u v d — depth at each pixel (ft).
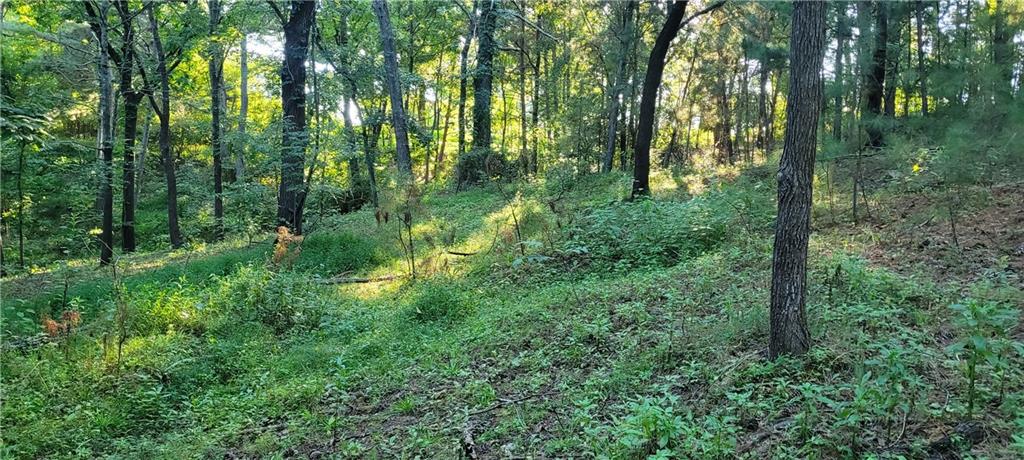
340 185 65.57
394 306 31.32
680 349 18.66
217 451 18.10
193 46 59.57
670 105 98.78
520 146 91.15
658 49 42.34
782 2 47.09
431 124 132.77
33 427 19.22
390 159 76.59
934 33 59.31
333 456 16.83
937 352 15.35
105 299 34.09
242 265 37.91
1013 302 17.56
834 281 20.85
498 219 43.98
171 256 53.83
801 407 13.85
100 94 61.67
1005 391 12.92
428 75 105.40
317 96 55.72
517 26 88.74
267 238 54.65
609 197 47.52
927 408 12.64
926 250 23.90
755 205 33.81
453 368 21.56
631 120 86.02
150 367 23.61
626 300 25.00
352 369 23.49
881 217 29.73
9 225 67.72
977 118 30.96
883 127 36.47
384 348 25.17
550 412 16.89
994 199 28.53
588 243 34.78
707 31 74.59
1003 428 11.62
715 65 89.86
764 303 20.31
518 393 18.70
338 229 55.31
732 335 18.72
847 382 14.40
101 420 19.93
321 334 28.25
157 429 20.40
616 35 74.28
